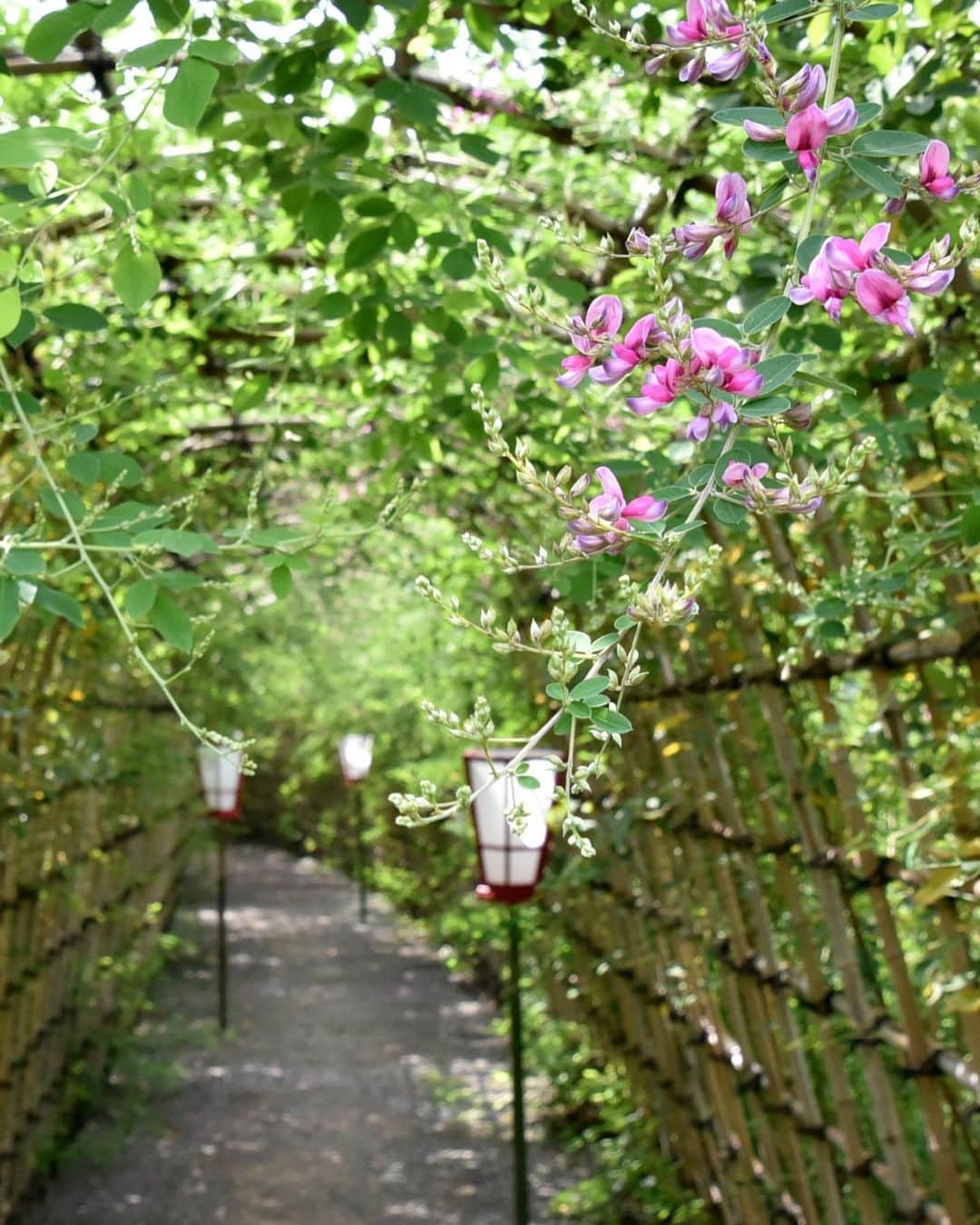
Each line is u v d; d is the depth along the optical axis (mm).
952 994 1997
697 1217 3910
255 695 8953
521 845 3447
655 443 2463
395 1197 4910
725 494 977
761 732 3277
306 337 2820
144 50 1193
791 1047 2689
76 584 3059
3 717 3404
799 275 979
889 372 1973
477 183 2529
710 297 1967
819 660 2270
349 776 9867
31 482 2410
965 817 1920
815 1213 2971
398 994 8633
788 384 993
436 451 2633
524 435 2486
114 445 3062
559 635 941
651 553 1813
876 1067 2404
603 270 2453
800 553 2521
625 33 1926
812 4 1002
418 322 2457
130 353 2674
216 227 2982
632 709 3709
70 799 4758
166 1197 4941
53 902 4664
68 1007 5359
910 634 2125
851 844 2162
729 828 3064
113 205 1382
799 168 986
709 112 1833
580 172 2592
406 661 6934
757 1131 3295
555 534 2475
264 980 9078
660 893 3893
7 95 1812
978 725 1901
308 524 1819
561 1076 5551
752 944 3348
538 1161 5266
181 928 10773
